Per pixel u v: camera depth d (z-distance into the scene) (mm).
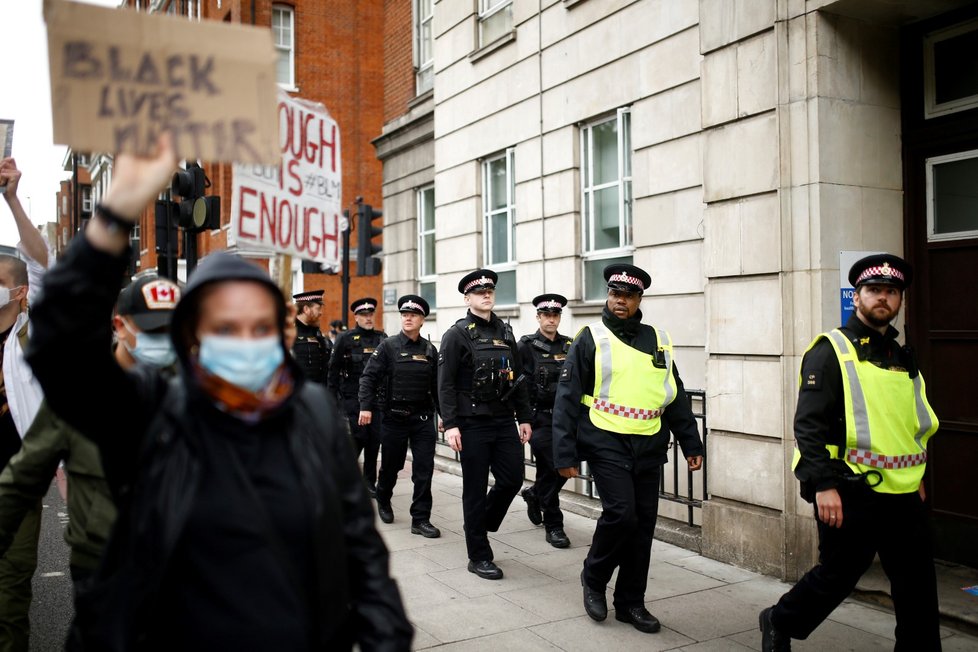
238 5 21453
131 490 1704
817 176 5266
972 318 5242
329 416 1883
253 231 2615
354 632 1848
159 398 1778
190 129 1761
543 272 9234
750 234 5699
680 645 4363
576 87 8656
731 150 5863
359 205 12148
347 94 23219
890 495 3609
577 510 7496
